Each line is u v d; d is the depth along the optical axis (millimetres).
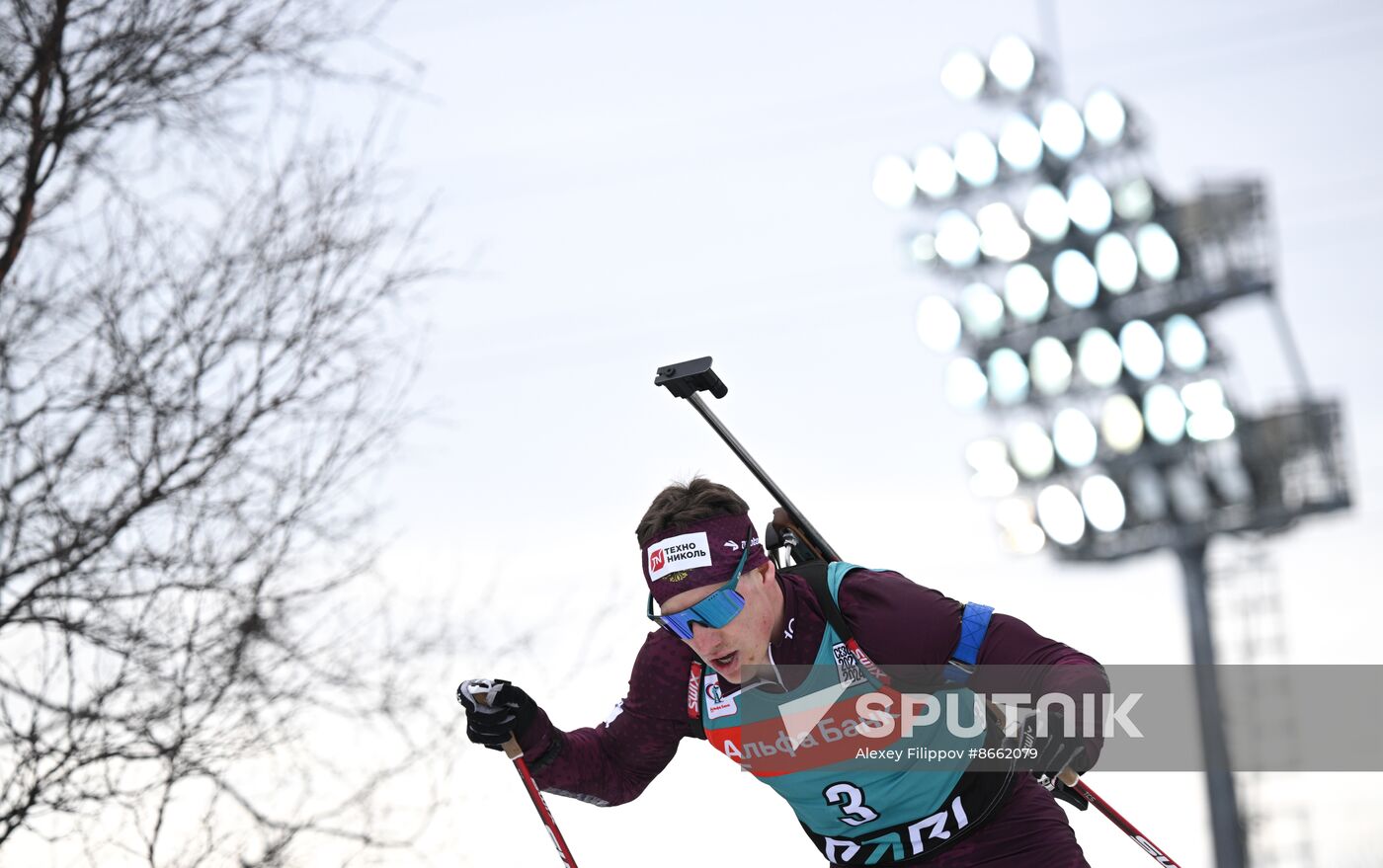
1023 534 76438
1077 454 75375
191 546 19734
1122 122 76062
